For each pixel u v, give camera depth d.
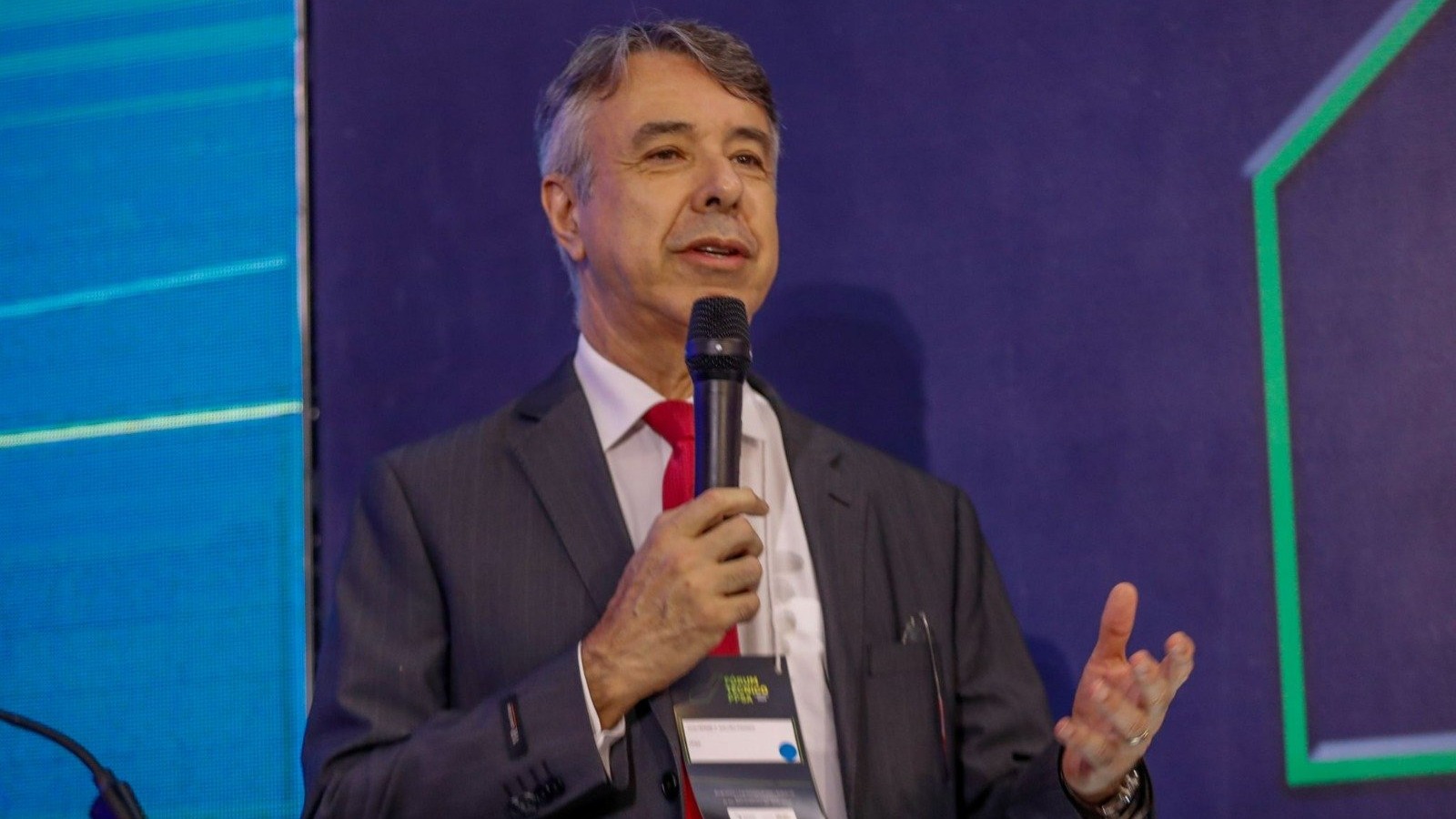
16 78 5.60
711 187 3.97
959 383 5.06
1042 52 5.14
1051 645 4.93
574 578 3.82
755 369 5.14
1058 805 3.60
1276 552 4.86
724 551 3.48
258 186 5.41
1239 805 4.79
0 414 5.42
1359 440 4.87
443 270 5.30
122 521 5.30
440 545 3.91
